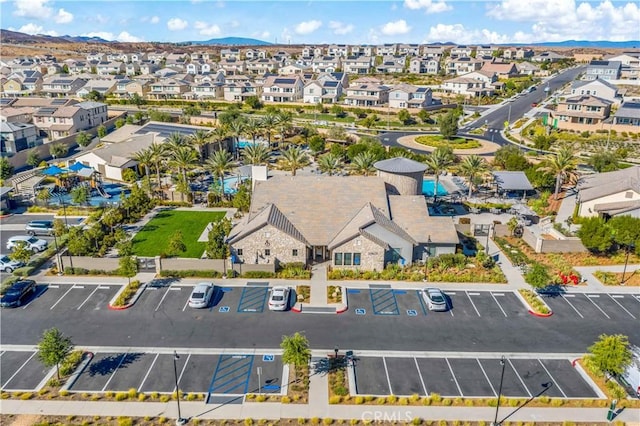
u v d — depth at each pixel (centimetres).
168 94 17775
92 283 4897
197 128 11488
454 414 3186
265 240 5134
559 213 6931
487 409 3238
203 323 4212
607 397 3359
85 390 3378
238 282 4928
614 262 5400
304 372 3575
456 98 17062
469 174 7875
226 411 3188
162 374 3550
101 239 5772
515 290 4825
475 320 4291
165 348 3859
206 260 5050
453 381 3509
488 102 16525
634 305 4569
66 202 7450
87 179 8381
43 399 3284
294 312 4394
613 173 7256
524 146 11225
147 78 18925
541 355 3819
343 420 3111
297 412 3183
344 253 5119
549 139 10700
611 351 3372
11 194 7462
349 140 11875
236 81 18912
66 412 3172
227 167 7581
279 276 5019
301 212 5528
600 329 4184
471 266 5278
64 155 10500
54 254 5516
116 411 3180
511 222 6172
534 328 4184
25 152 9850
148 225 6556
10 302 4406
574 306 4544
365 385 3453
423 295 4638
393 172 6353
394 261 5297
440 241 5312
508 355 3809
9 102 13400
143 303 4528
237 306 4488
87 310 4412
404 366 3666
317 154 10338
